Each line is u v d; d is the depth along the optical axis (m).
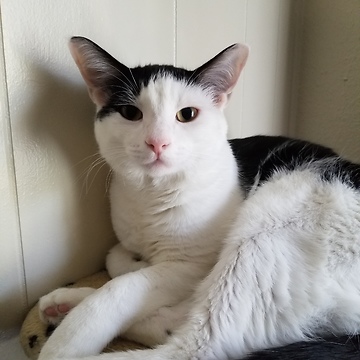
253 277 0.21
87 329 0.21
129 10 0.27
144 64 0.28
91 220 0.28
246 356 0.20
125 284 0.22
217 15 0.33
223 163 0.26
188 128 0.24
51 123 0.24
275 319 0.21
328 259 0.22
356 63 0.41
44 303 0.23
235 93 0.36
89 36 0.25
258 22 0.37
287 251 0.22
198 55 0.32
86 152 0.27
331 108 0.43
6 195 0.23
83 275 0.28
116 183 0.27
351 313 0.22
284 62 0.42
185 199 0.25
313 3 0.42
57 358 0.20
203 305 0.21
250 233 0.23
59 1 0.23
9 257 0.23
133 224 0.27
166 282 0.24
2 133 0.22
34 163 0.24
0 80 0.22
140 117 0.24
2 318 0.24
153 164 0.23
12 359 0.24
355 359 0.19
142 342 0.23
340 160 0.29
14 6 0.22
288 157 0.29
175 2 0.30
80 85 0.26
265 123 0.41
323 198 0.24
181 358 0.20
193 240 0.25
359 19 0.40
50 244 0.25
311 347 0.20
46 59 0.23
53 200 0.25
